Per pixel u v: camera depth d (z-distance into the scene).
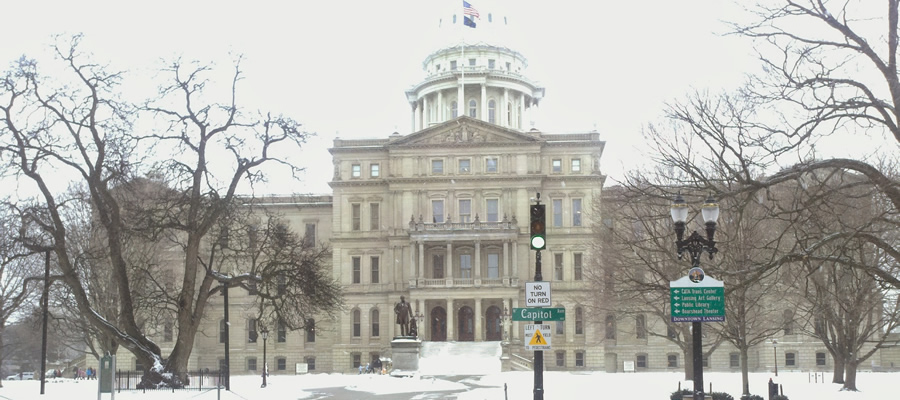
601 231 72.00
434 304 106.50
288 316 58.00
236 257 57.25
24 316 93.56
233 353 110.94
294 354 111.00
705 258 45.38
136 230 49.66
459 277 106.88
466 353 96.12
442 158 107.00
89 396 42.22
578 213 104.94
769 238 43.69
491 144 106.19
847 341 46.66
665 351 104.75
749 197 26.61
